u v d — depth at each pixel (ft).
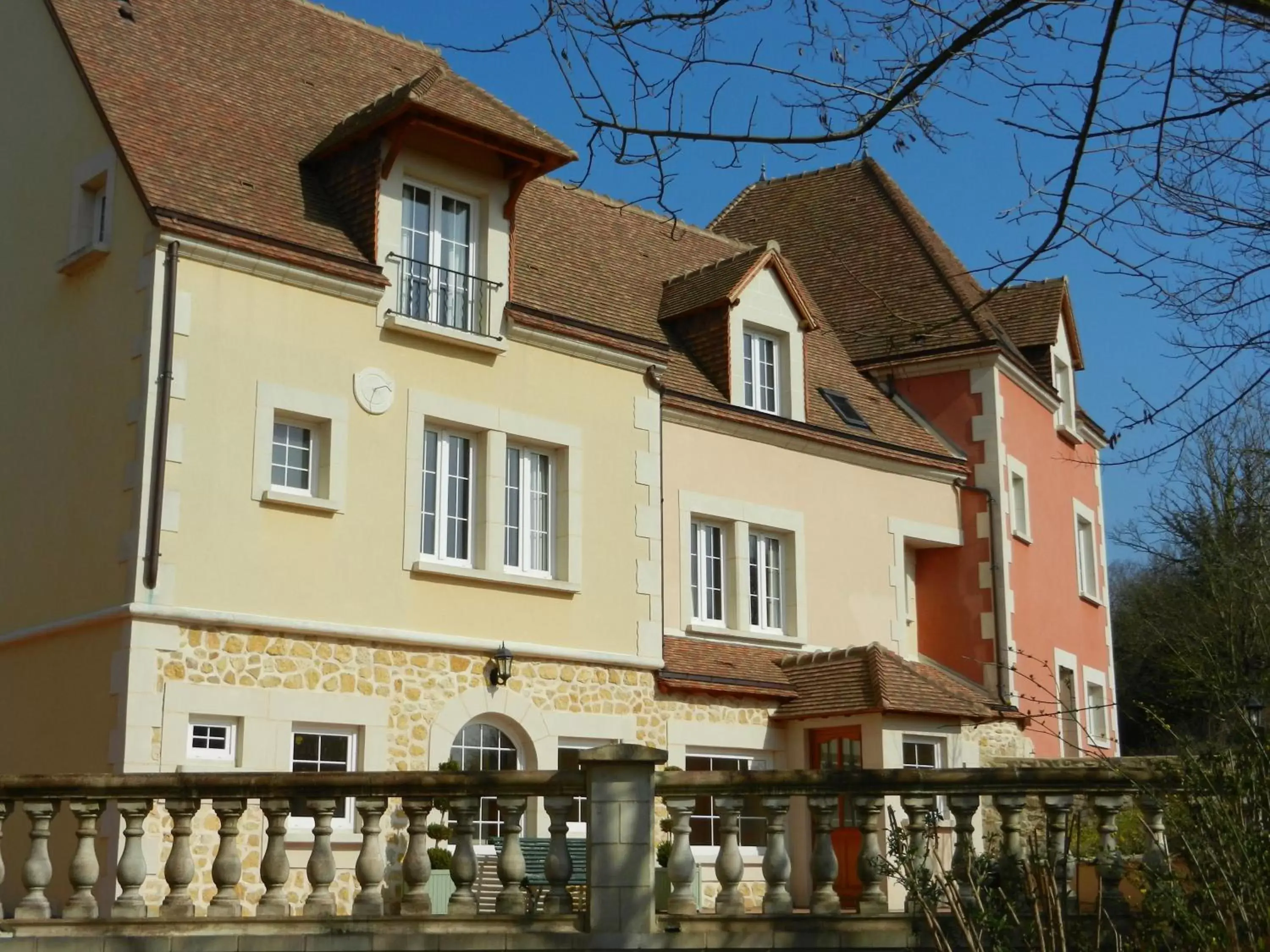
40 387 50.42
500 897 31.91
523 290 59.21
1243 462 68.18
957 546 74.08
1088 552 88.38
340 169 53.72
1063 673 80.59
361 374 50.49
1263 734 28.45
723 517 63.57
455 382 53.16
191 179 49.08
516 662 53.16
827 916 31.40
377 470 50.47
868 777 32.14
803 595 65.92
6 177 54.13
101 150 49.67
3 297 53.01
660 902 47.44
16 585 49.57
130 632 43.93
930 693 61.21
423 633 50.52
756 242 88.02
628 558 57.67
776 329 68.13
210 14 58.34
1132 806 32.35
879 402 75.56
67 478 48.21
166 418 45.52
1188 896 27.96
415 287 53.06
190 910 31.63
